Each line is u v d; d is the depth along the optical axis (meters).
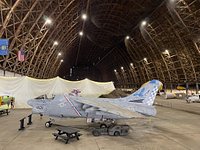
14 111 22.61
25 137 11.80
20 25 24.25
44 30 31.84
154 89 15.84
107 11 48.03
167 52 48.31
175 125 16.11
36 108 15.17
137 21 47.47
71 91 28.03
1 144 10.38
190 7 34.22
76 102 14.47
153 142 11.20
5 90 24.61
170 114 22.41
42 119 17.97
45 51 39.22
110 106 13.38
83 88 28.83
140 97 15.55
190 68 45.44
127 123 16.86
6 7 21.66
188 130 14.28
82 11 39.03
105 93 29.38
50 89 26.78
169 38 44.62
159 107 29.91
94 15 46.28
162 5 37.28
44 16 28.64
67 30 42.19
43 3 25.89
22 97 25.08
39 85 26.22
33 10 26.42
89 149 9.80
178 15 36.00
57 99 14.79
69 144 10.56
